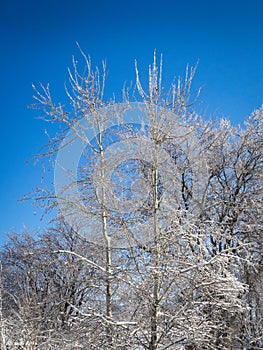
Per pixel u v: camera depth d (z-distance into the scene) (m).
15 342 9.42
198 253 9.12
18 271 14.64
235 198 14.95
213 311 8.68
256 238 13.73
